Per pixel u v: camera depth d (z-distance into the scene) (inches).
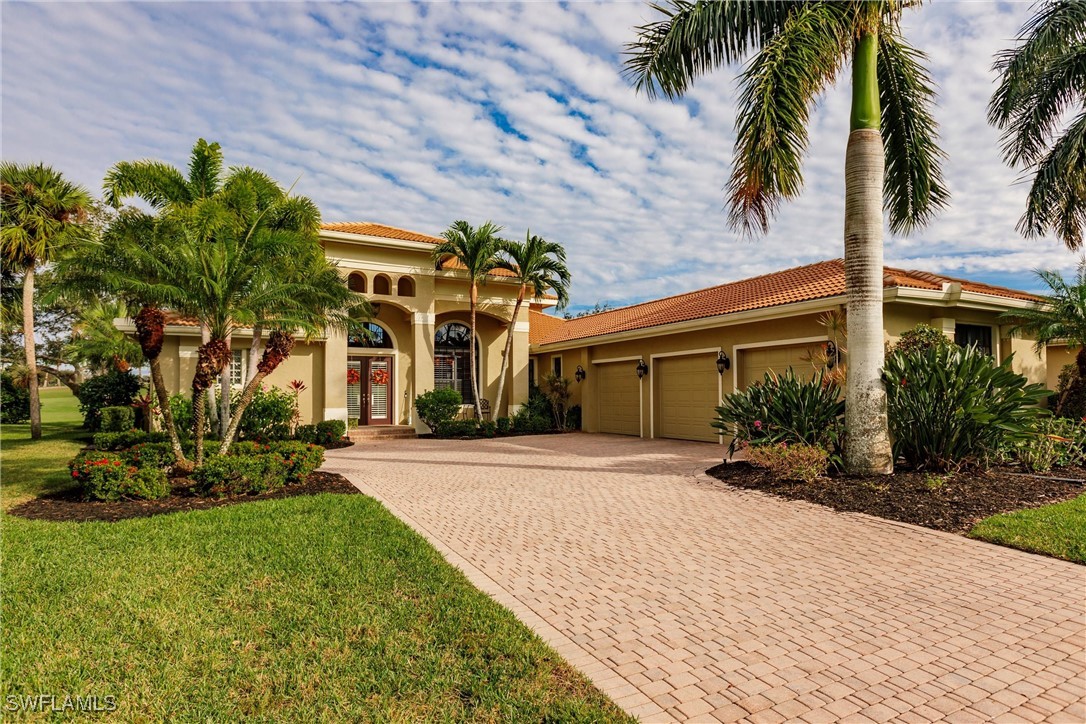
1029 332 562.6
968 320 540.7
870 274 344.5
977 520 264.5
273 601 180.5
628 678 136.8
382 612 172.7
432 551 232.8
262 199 562.6
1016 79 456.1
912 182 416.8
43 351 1314.0
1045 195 491.8
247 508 302.7
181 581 197.3
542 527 277.0
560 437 752.3
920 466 352.5
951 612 172.7
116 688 131.6
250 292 375.9
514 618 168.9
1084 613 170.9
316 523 273.3
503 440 718.5
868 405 342.0
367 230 778.2
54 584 193.0
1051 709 122.0
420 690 131.0
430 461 513.0
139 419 722.8
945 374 335.6
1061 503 287.4
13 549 230.8
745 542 247.6
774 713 121.9
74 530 261.6
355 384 787.4
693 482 384.5
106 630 159.6
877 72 397.7
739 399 428.5
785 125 319.9
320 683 134.0
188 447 420.2
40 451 588.1
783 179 319.3
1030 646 150.6
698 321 612.7
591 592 192.7
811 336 517.0
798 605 179.3
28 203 711.1
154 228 353.1
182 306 363.9
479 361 869.2
